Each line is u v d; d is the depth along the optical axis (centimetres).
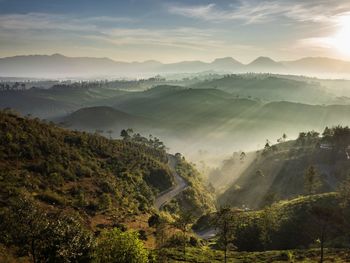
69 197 10850
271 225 11062
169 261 8006
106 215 10869
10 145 12062
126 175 15812
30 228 4725
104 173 14525
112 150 18675
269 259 8462
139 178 16700
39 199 9700
